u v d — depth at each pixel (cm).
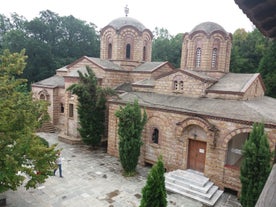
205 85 2189
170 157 2111
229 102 2002
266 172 1409
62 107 3619
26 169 1295
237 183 1756
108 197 1697
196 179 1867
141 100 2378
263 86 2545
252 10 347
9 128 1241
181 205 1634
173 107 2100
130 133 2025
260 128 1479
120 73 2948
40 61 4762
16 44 4538
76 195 1705
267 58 4059
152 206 1153
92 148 2738
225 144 1791
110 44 3122
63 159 2367
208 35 2434
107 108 2748
